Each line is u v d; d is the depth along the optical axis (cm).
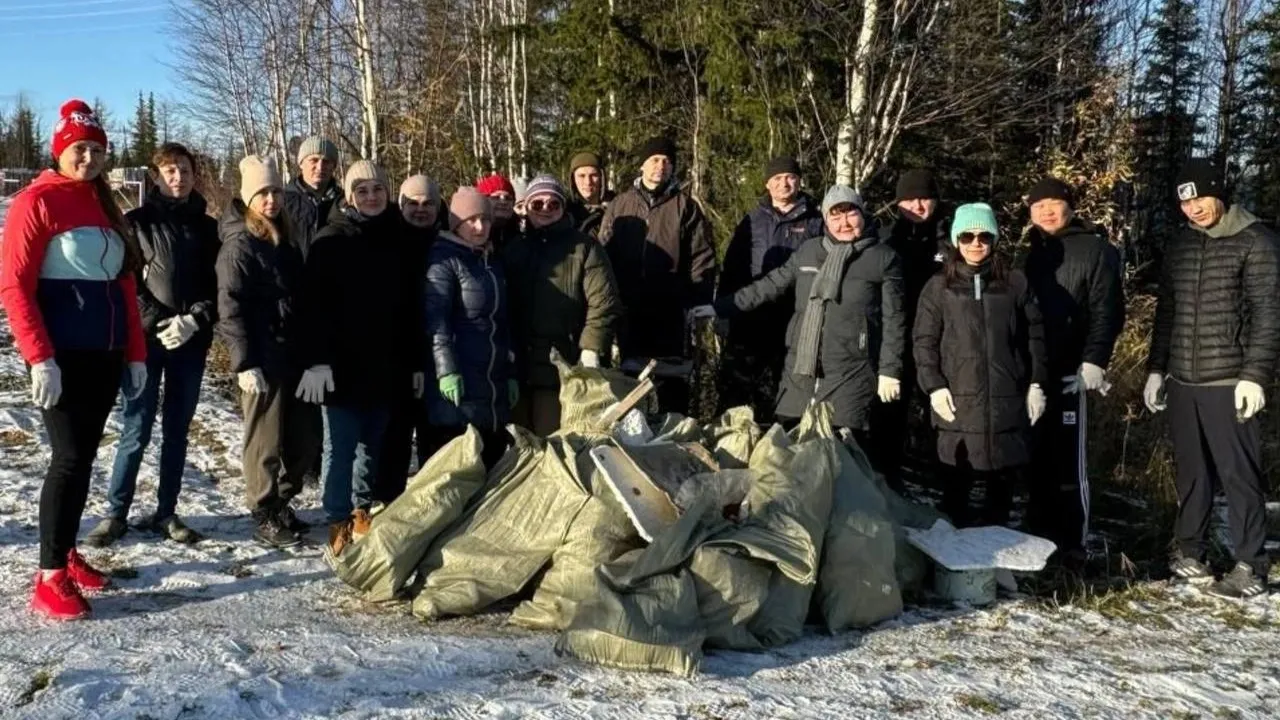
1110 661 388
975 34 889
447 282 483
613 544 402
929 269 573
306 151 602
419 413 528
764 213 614
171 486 497
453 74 1609
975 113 988
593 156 679
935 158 1078
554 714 312
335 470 485
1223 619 443
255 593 428
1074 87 1070
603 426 462
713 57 928
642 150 616
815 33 902
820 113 924
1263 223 473
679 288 607
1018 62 970
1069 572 499
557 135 1134
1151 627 430
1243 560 477
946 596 454
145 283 473
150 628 377
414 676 340
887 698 341
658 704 322
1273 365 461
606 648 356
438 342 478
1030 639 410
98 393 397
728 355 653
